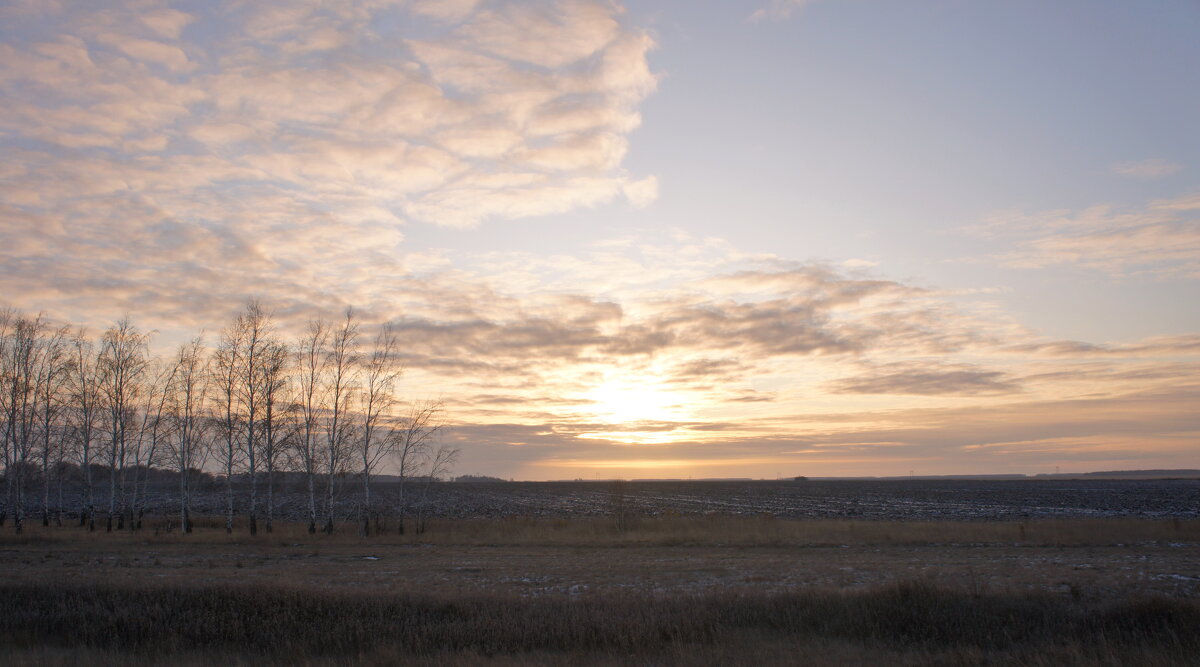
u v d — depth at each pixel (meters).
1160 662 12.23
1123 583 22.05
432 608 16.77
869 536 39.56
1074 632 14.62
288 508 79.19
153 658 13.70
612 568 27.64
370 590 20.17
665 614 15.92
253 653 14.09
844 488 186.50
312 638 14.72
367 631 14.93
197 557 31.67
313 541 39.72
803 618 16.00
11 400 44.50
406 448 44.72
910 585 17.80
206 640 14.96
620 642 14.18
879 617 15.79
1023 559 29.88
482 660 13.15
